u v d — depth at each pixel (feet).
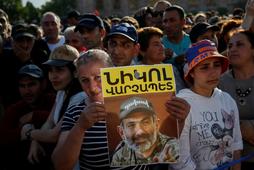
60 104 13.79
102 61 9.43
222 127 10.84
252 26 16.51
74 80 13.65
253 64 13.73
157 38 16.37
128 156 8.76
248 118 13.39
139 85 8.86
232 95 13.57
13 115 16.21
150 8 31.96
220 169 10.64
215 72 10.78
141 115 8.79
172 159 8.83
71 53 14.03
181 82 16.60
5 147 15.61
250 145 13.01
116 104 8.77
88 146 9.52
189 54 11.09
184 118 8.92
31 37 22.88
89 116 8.63
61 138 9.78
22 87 16.25
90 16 20.31
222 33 21.02
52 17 28.22
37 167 14.64
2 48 22.94
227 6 210.59
